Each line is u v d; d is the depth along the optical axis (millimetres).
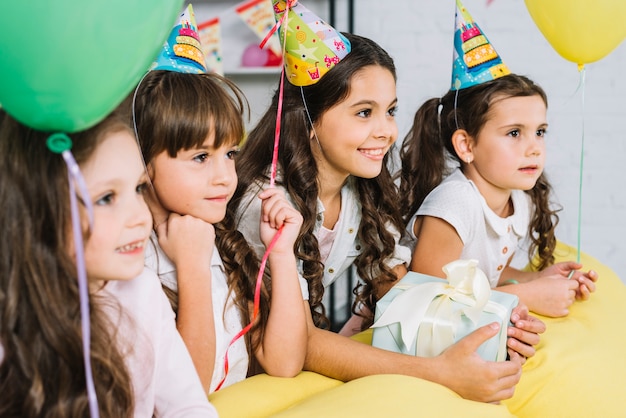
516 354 1185
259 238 1268
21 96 651
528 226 1673
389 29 2701
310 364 1163
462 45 1500
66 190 740
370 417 926
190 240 1045
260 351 1128
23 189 739
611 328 1354
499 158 1454
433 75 2693
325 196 1346
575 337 1277
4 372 757
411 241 1542
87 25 625
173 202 1049
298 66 1246
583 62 1396
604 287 1525
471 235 1484
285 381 1098
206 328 1028
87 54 636
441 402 989
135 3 650
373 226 1404
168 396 892
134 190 797
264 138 1319
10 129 746
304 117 1284
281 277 1110
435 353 1124
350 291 2568
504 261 1576
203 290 1039
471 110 1480
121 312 829
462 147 1507
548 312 1366
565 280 1401
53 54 628
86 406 758
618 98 2588
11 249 743
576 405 1172
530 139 1452
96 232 766
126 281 891
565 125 2625
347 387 1017
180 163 1031
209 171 1044
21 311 749
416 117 1624
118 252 790
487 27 2637
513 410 1165
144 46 682
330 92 1233
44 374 749
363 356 1125
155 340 892
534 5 1362
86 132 754
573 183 2639
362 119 1250
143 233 803
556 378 1185
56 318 744
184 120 1008
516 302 1204
